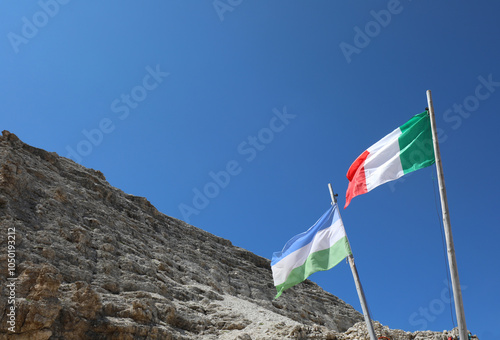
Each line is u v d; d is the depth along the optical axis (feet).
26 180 100.27
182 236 159.63
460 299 42.47
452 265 43.73
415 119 53.88
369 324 48.44
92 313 66.18
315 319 142.61
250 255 178.50
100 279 84.58
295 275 55.36
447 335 83.46
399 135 54.19
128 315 72.64
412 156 51.98
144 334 69.21
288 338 77.71
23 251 76.59
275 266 56.95
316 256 54.95
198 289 107.96
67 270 80.28
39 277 62.54
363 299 49.98
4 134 121.70
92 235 102.37
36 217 92.07
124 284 88.43
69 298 67.15
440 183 47.01
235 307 103.96
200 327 82.89
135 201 157.58
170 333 72.90
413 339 83.30
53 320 59.52
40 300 59.77
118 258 98.02
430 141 52.47
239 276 148.46
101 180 151.53
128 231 124.77
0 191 89.30
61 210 102.37
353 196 53.42
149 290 91.35
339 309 162.30
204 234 175.52
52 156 131.54
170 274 111.34
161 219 160.66
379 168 52.65
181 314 84.69
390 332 83.15
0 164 95.86
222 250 170.60
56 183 116.37
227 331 84.53
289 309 140.56
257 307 113.60
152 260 112.88
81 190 125.59
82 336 63.16
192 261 137.80
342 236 54.19
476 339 81.30
